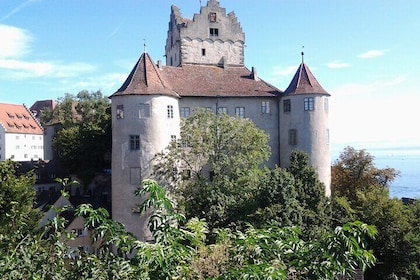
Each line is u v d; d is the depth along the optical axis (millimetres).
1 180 27109
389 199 36906
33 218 25297
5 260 8016
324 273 7336
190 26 54375
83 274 7957
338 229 7289
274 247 8148
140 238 39031
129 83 41000
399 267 33938
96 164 59562
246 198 33188
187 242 9953
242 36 56750
